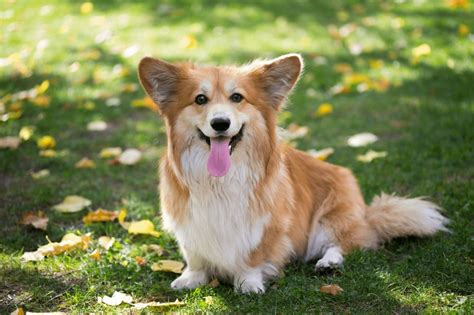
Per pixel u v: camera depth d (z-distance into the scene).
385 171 5.70
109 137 6.91
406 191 5.34
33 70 9.06
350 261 4.21
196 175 3.94
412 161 5.81
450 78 8.05
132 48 9.59
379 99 7.64
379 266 4.11
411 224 4.49
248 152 3.96
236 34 10.71
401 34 10.17
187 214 3.96
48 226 4.91
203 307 3.65
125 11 12.53
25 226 4.89
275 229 4.07
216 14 12.02
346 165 5.95
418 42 9.65
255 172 3.98
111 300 3.72
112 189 5.64
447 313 3.38
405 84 8.06
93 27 11.47
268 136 4.07
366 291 3.75
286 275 4.22
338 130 6.87
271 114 4.14
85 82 8.68
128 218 5.10
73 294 3.87
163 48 10.04
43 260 4.27
